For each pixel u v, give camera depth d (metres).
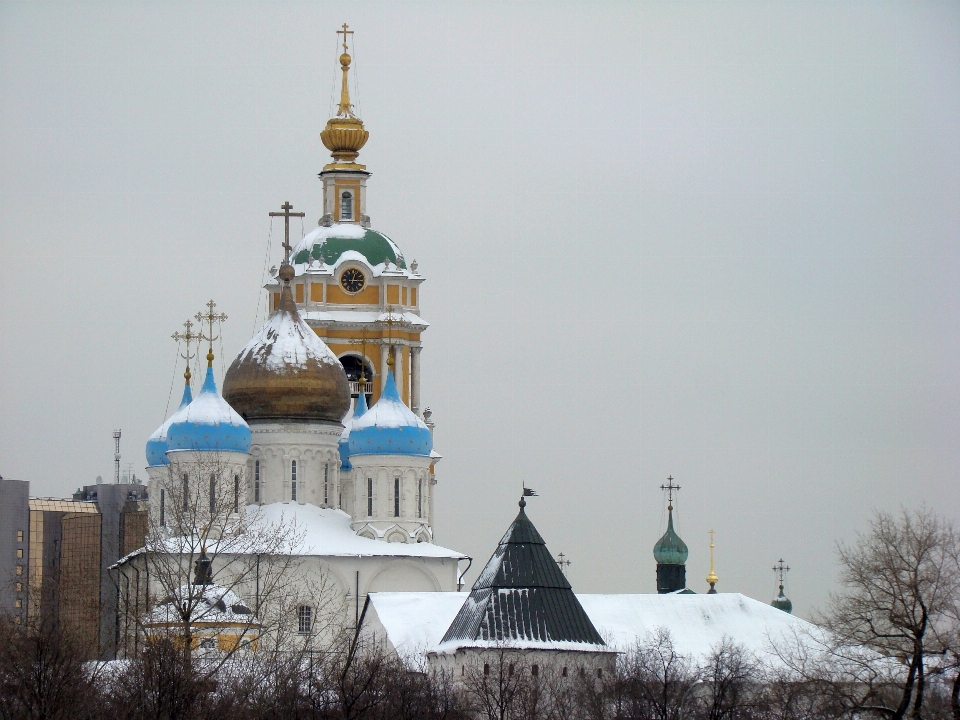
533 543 188.12
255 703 162.75
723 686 173.12
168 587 178.12
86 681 164.88
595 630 185.75
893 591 159.50
